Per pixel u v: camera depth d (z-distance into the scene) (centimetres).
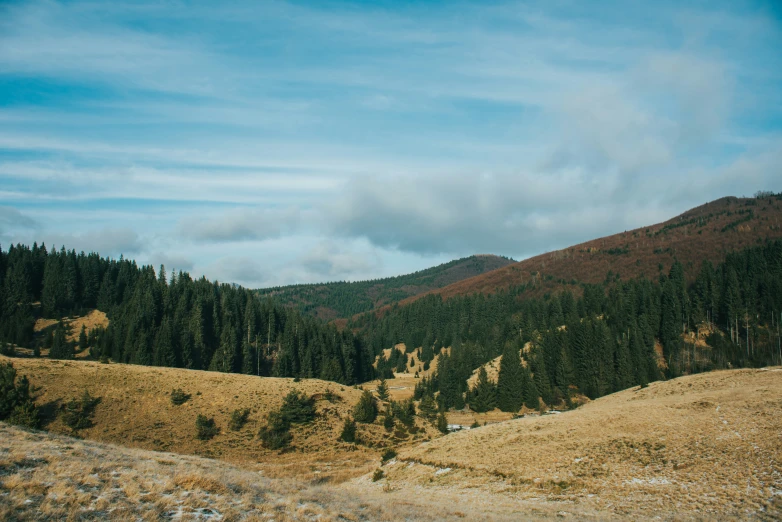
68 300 14612
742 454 3095
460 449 4891
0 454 1912
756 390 4575
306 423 6756
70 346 12081
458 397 12094
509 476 3750
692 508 2566
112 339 11831
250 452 5841
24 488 1603
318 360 14262
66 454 2202
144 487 1884
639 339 12900
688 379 6700
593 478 3331
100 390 6706
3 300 13250
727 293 14012
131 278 16312
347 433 6588
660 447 3562
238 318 14450
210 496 1936
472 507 3077
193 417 6525
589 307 16500
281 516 1822
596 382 11775
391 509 2534
